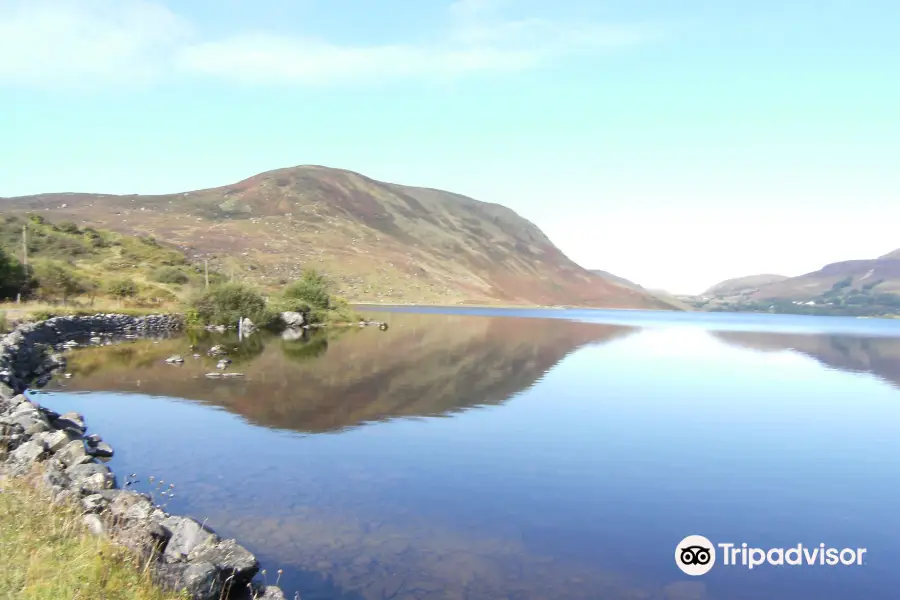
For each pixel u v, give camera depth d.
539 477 18.00
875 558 13.19
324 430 22.66
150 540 10.32
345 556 12.16
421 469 18.30
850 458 21.34
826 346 78.12
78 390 28.72
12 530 8.70
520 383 36.75
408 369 40.09
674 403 31.78
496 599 10.71
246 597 10.09
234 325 70.38
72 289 67.19
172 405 26.14
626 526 14.49
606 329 104.19
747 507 16.14
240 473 17.27
